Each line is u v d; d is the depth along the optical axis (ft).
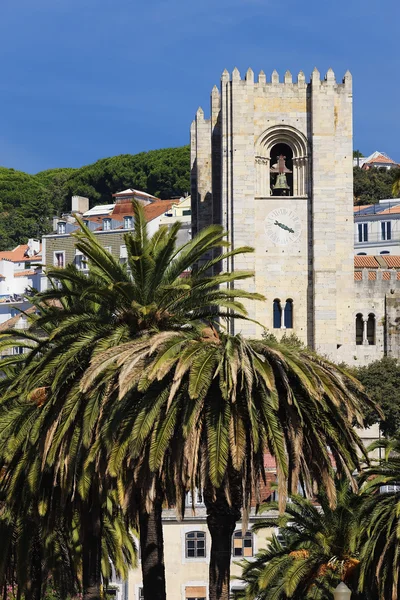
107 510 273.13
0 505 266.98
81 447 229.45
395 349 596.70
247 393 199.72
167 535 378.32
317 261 552.00
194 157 598.75
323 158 556.92
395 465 253.24
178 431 209.05
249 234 552.82
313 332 552.00
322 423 216.74
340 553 253.65
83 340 220.23
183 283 221.25
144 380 202.18
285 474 203.72
